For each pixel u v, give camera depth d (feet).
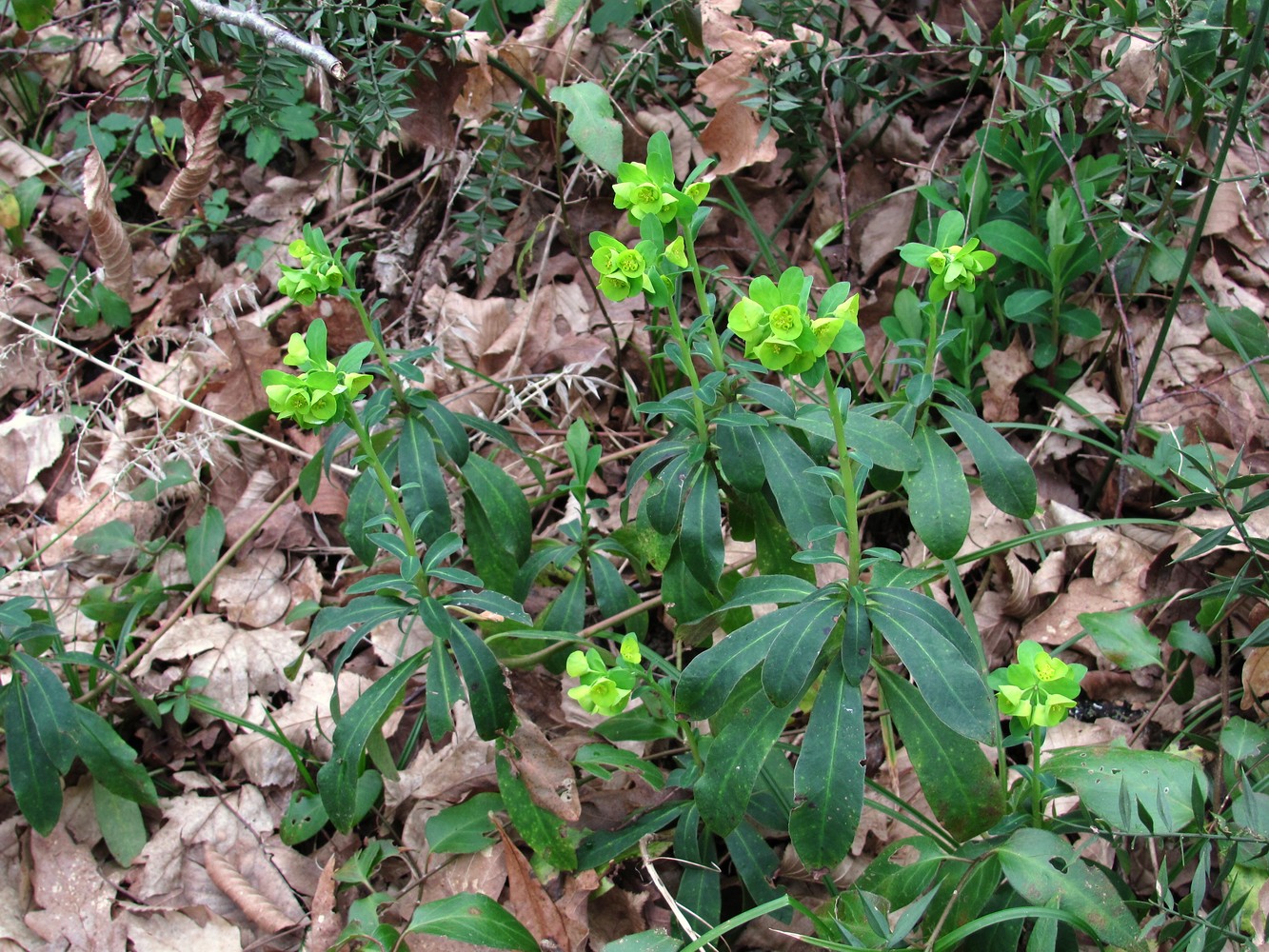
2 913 1.79
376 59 1.98
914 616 1.41
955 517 1.60
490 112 2.24
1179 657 1.87
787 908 1.69
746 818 1.68
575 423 1.91
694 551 1.62
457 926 1.56
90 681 2.00
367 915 1.65
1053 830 1.50
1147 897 1.61
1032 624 1.99
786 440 1.62
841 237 2.50
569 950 1.64
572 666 1.48
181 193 2.20
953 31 2.55
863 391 2.34
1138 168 1.92
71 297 2.54
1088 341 2.21
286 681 2.12
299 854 1.89
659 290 1.49
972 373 2.25
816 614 1.41
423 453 1.76
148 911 1.80
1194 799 1.37
